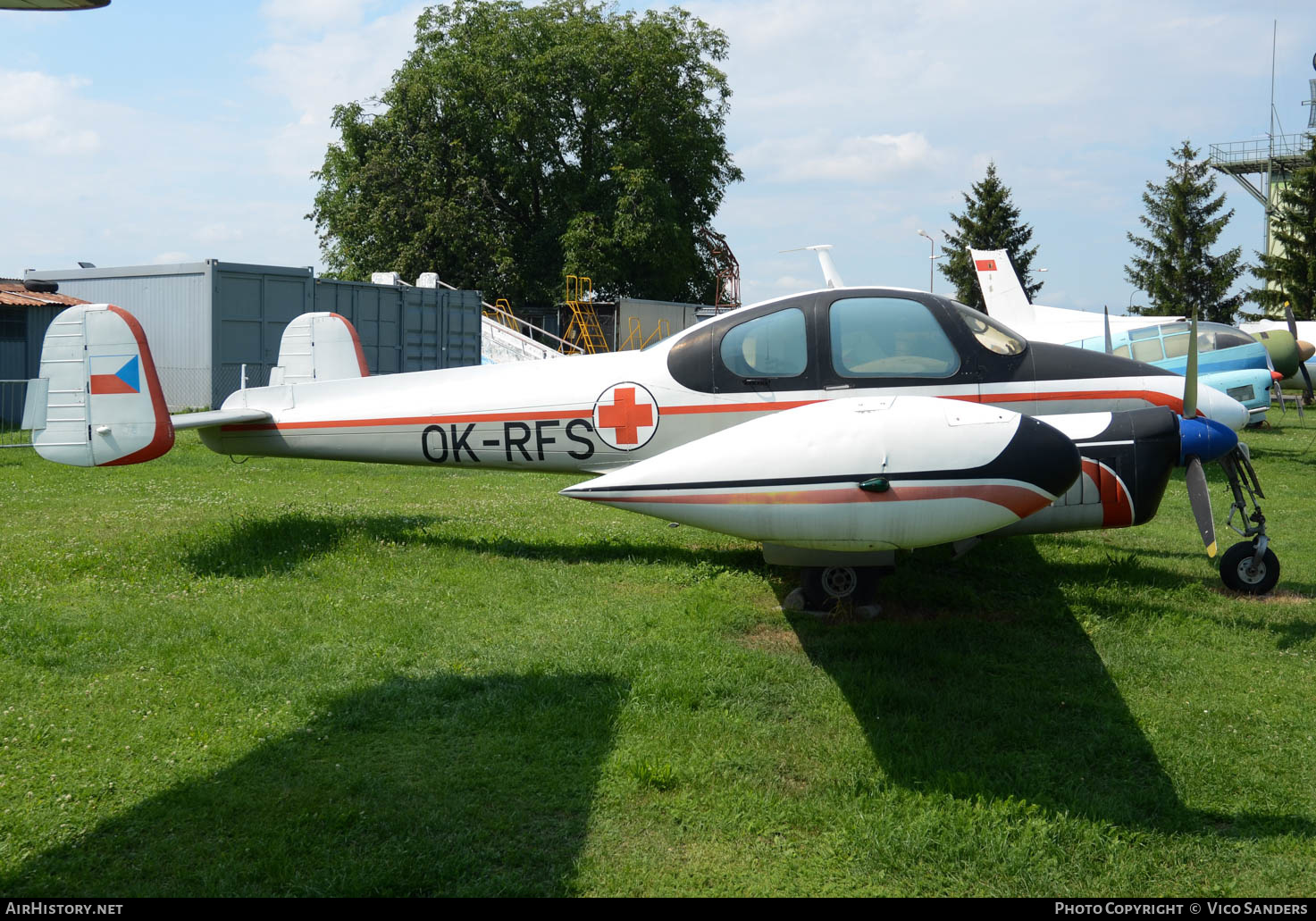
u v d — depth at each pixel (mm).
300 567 6336
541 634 5164
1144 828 3330
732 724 4031
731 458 4434
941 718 4168
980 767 3738
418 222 35625
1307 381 13914
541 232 36375
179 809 3227
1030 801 3463
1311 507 9992
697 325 6508
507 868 2982
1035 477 4207
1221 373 13938
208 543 6781
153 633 4941
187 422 6594
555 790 3457
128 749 3641
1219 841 3270
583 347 30047
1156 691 4570
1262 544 6273
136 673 4410
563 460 6750
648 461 4570
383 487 10516
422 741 3812
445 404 6895
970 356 6230
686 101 36625
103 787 3348
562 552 7109
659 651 4863
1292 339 17625
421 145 35625
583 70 35625
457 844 3072
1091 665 4875
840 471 4285
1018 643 5203
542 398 6699
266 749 3688
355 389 7137
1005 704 4340
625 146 34594
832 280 14188
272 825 3143
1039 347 6398
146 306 17641
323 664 4594
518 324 33938
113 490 9695
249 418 6977
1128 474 5746
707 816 3318
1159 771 3738
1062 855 3152
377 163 35500
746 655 4855
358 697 4180
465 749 3758
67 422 6516
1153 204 46438
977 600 5977
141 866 2908
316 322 8914
